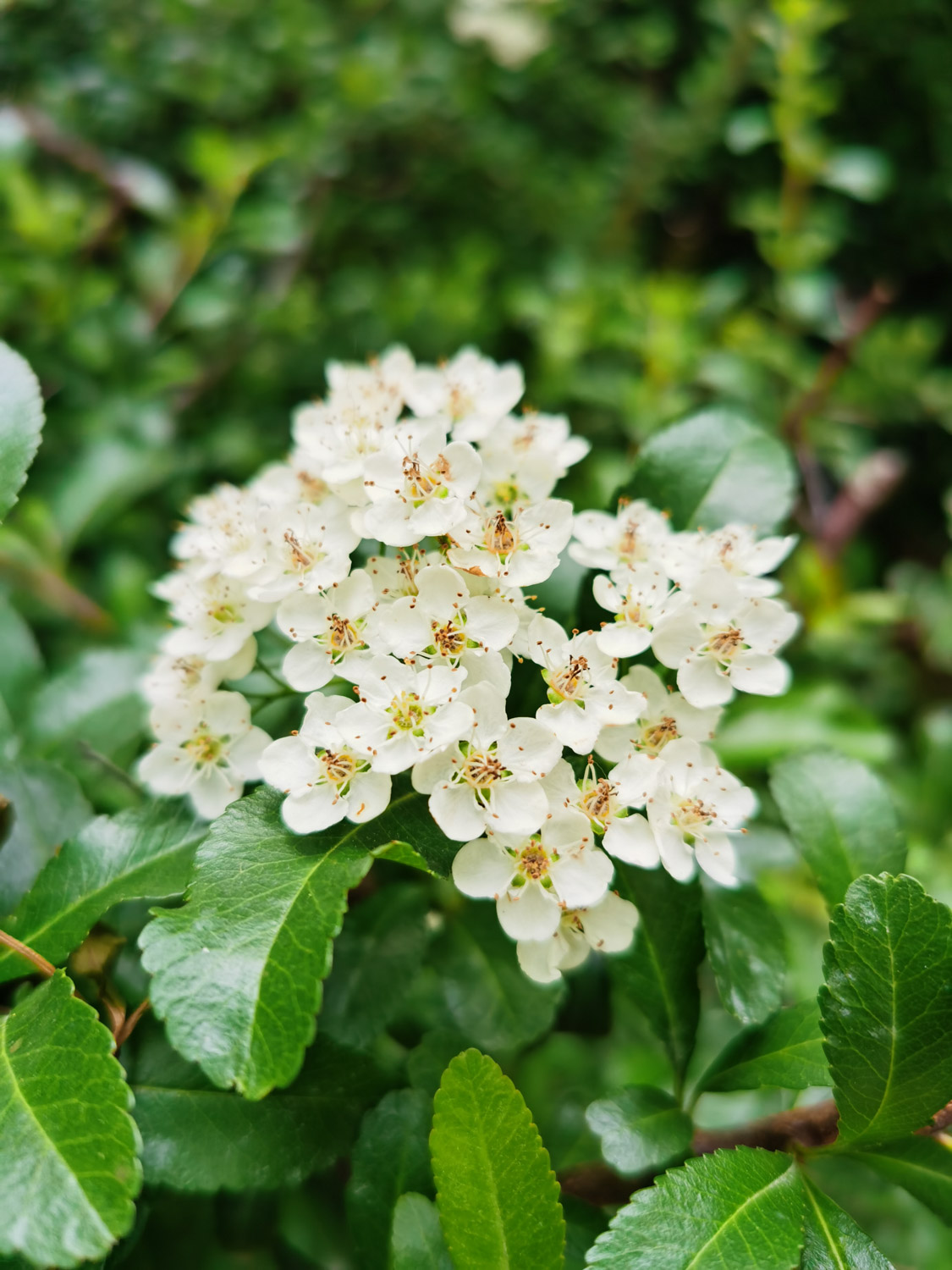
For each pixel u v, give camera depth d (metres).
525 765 0.07
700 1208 0.06
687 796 0.07
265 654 0.09
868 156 0.16
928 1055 0.06
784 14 0.15
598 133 0.20
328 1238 0.09
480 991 0.09
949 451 0.20
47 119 0.15
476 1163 0.06
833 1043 0.06
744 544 0.08
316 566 0.07
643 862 0.07
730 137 0.17
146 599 0.13
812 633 0.15
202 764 0.07
